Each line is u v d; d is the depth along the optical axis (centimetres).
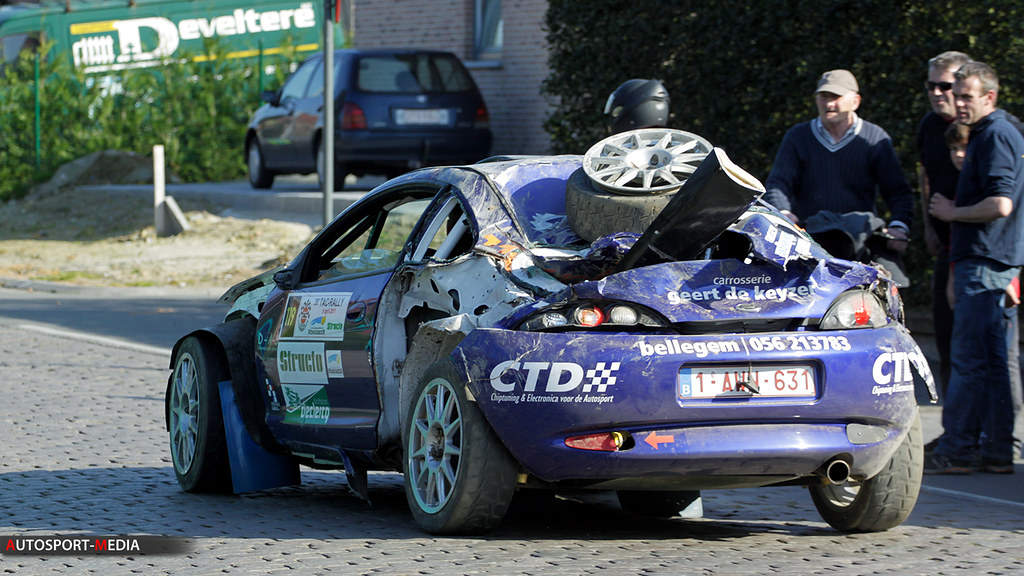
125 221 4591
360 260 1310
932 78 1561
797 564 1064
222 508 1314
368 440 1237
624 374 1031
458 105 4175
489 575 1015
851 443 1073
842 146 1591
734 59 2458
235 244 3962
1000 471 1519
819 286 1084
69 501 1328
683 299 1053
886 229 1523
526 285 1090
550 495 1402
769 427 1055
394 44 4659
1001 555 1105
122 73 6091
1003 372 1513
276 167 4597
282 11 6431
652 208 1127
